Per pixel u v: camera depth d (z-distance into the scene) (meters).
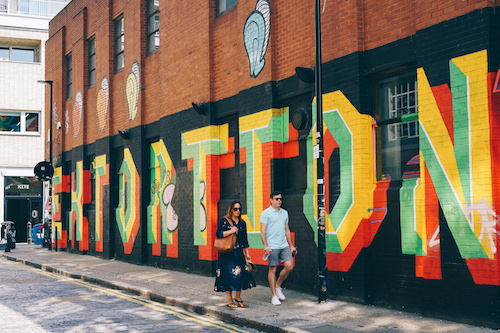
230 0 13.71
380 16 9.41
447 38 8.06
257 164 12.19
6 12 34.50
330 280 10.05
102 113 20.66
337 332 7.34
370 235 9.43
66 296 11.47
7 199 33.12
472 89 7.69
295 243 11.13
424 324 7.73
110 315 9.25
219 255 9.34
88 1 22.41
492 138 7.44
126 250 18.48
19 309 9.84
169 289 11.55
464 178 7.73
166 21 16.30
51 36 26.80
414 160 8.96
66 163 24.59
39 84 34.19
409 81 9.06
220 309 9.06
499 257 7.30
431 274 8.14
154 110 17.17
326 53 10.35
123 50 19.69
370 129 9.66
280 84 11.68
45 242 27.81
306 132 11.09
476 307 7.50
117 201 19.86
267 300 9.97
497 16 7.57
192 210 14.63
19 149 33.50
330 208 10.11
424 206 8.31
